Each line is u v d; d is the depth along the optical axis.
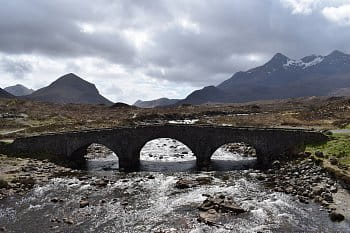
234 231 34.94
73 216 39.84
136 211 41.34
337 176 46.47
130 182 54.88
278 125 94.31
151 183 54.22
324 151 56.50
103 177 58.06
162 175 59.88
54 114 136.25
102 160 76.00
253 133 65.06
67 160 68.38
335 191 43.72
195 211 41.03
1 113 126.38
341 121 88.00
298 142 62.44
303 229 34.84
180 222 37.72
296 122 97.50
